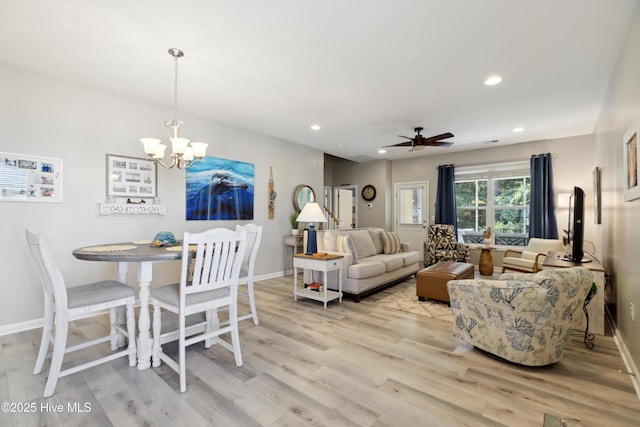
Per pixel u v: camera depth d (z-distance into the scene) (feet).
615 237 9.55
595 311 9.08
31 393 5.99
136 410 5.50
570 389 6.18
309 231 12.67
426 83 10.26
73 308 6.29
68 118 10.07
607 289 11.09
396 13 6.68
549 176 17.40
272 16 6.80
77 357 7.55
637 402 5.75
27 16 6.79
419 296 12.37
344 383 6.38
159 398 5.86
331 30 7.33
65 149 10.00
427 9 6.54
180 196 13.00
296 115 13.56
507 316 6.99
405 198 24.27
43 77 9.59
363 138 17.63
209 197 14.08
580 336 8.96
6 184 8.95
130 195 11.44
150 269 7.14
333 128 15.60
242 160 15.58
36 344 8.19
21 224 9.21
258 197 16.43
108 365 7.16
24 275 9.24
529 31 7.34
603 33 7.41
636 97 6.70
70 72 9.52
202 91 10.94
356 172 26.13
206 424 5.13
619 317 8.70
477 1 6.29
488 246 18.30
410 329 9.40
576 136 16.94
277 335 8.91
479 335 7.55
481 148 20.27
